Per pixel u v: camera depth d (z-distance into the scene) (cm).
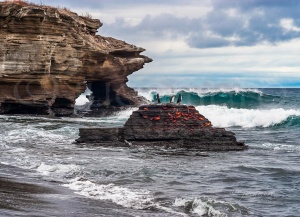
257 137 3753
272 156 2600
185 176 1980
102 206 1483
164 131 2764
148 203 1537
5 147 2753
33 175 1956
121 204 1516
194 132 2769
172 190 1733
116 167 2144
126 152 2592
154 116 2797
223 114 5172
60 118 4766
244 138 3669
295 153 2731
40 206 1436
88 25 5747
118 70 5609
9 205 1420
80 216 1354
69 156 2450
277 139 3600
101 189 1717
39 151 2609
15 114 4934
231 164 2284
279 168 2173
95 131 2886
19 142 2978
